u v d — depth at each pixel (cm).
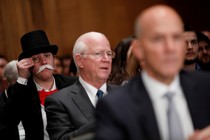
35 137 440
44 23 896
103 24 958
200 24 1022
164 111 186
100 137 179
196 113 189
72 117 366
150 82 188
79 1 935
